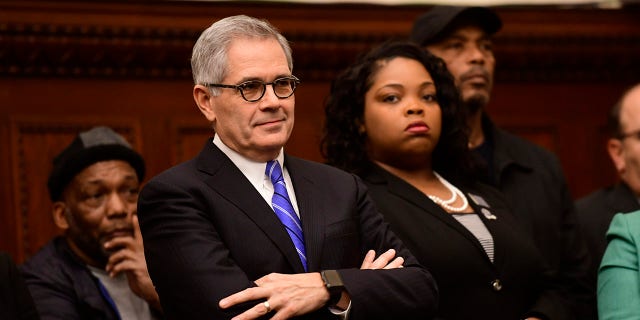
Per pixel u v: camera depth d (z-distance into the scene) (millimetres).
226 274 4840
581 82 9836
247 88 5109
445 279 5750
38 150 8266
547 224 6871
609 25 9727
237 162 5242
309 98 9047
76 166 6715
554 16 9594
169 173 5176
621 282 5609
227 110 5141
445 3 9273
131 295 6648
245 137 5137
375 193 6082
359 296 4848
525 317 5961
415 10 9180
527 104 9695
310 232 5133
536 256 6129
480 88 7312
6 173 8164
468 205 6215
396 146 6156
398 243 5379
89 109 8445
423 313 4996
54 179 6801
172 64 8633
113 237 6664
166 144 8633
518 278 5957
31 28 8195
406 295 4965
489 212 6191
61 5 8281
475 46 7410
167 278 4941
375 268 5098
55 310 6336
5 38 8125
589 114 9828
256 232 5027
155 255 5012
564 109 9781
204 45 5215
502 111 9633
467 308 5746
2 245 8094
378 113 6199
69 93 8398
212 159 5230
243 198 5109
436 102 6301
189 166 5230
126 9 8438
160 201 5059
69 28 8289
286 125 5180
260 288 4773
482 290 5805
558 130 9750
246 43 5148
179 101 8703
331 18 8984
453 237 5867
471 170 6500
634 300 5531
